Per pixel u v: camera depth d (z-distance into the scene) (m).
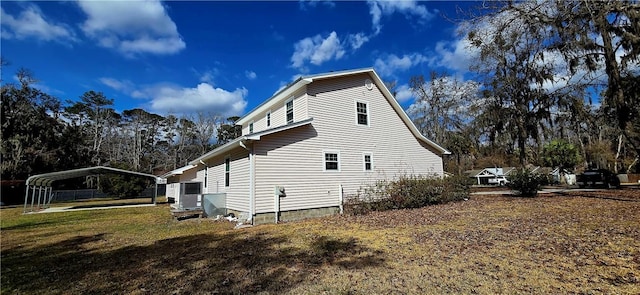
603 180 21.41
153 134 55.09
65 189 35.09
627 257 4.92
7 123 28.11
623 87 12.60
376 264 5.08
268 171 10.65
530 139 28.09
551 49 13.75
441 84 32.41
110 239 8.37
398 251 5.86
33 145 29.52
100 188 30.72
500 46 16.05
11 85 29.47
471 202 13.94
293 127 11.17
